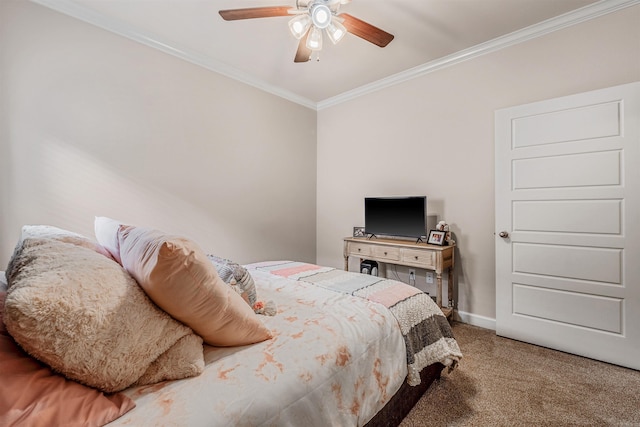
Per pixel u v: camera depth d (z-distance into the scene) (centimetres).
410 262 284
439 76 300
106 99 229
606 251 207
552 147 228
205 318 91
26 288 63
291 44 266
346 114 385
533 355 218
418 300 167
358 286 180
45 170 204
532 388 176
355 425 105
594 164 211
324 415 94
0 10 187
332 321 127
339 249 398
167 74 263
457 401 164
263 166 349
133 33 240
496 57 263
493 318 268
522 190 242
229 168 314
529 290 239
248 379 86
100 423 63
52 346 64
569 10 221
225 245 312
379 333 130
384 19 231
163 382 81
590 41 220
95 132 224
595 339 211
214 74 298
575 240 219
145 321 80
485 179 272
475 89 276
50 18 204
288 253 381
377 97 352
